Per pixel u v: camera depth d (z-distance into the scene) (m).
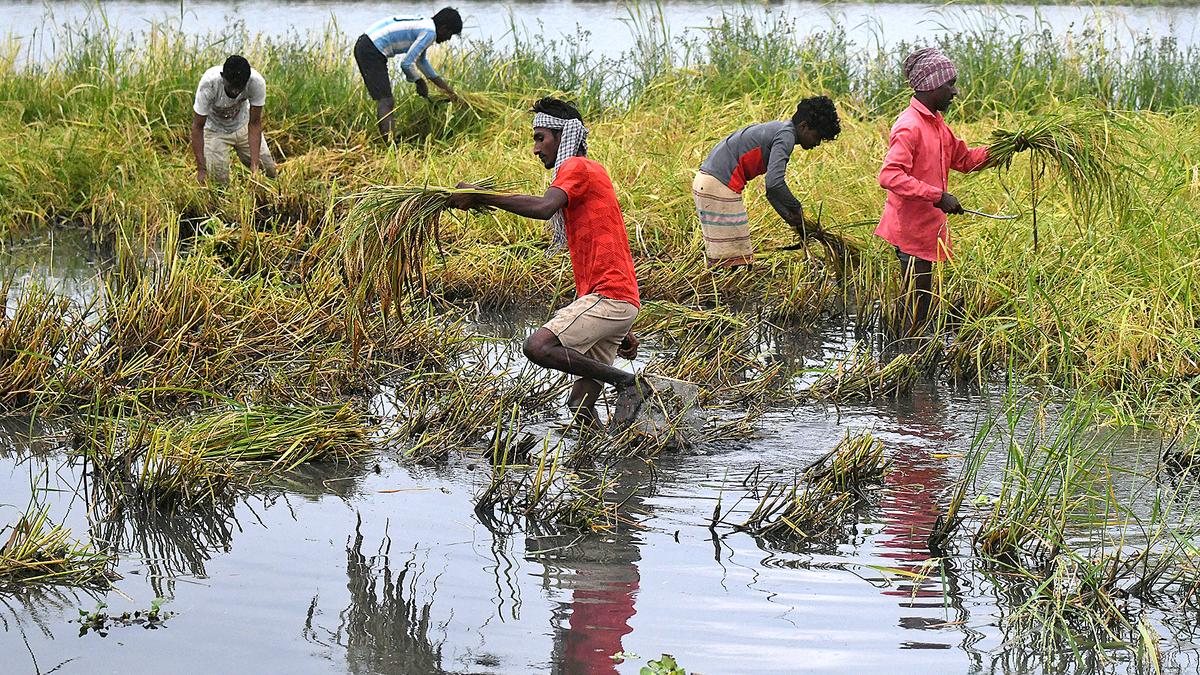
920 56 8.30
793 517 5.68
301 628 4.75
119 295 8.20
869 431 6.94
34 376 7.21
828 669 4.46
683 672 4.38
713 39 15.88
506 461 6.45
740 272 9.79
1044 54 14.91
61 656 4.53
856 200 10.78
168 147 13.46
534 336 6.77
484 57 15.80
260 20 24.56
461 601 4.98
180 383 7.33
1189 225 9.20
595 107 14.95
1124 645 4.66
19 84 14.77
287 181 11.79
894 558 5.38
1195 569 5.20
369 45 13.83
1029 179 10.66
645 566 5.30
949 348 7.89
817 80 14.61
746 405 7.39
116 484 6.09
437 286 9.65
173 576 5.19
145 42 15.80
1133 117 12.37
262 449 6.49
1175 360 7.42
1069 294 8.41
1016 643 4.66
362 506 5.93
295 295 8.93
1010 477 6.03
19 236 11.52
